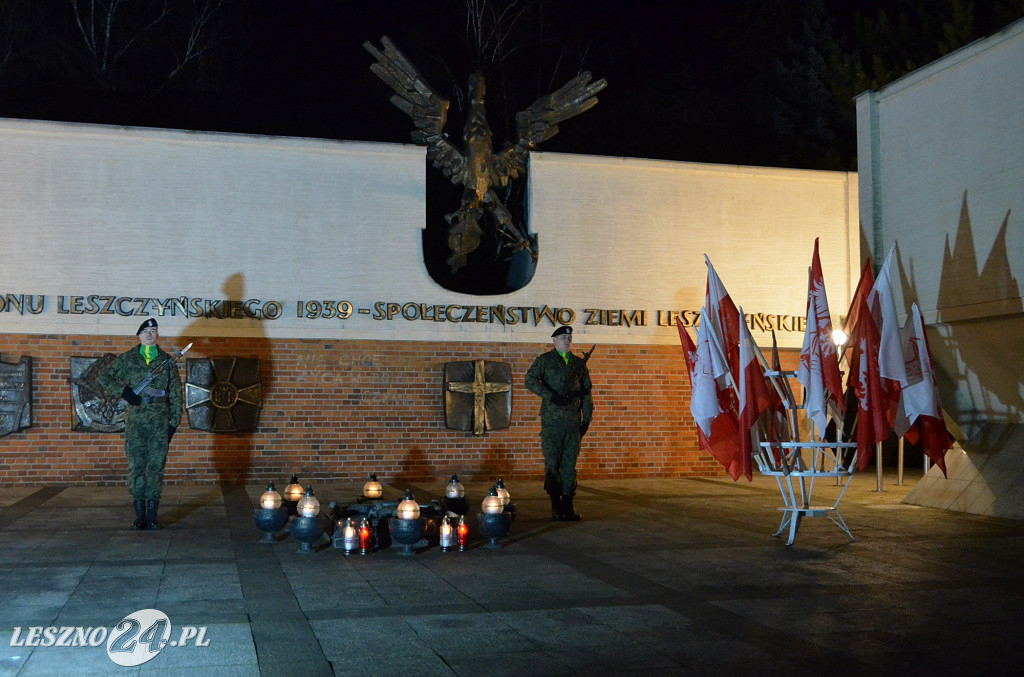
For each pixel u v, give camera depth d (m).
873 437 9.87
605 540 9.88
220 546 9.40
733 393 10.18
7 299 15.10
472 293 17.45
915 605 6.86
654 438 17.50
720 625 6.26
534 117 17.22
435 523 9.45
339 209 16.41
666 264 17.72
